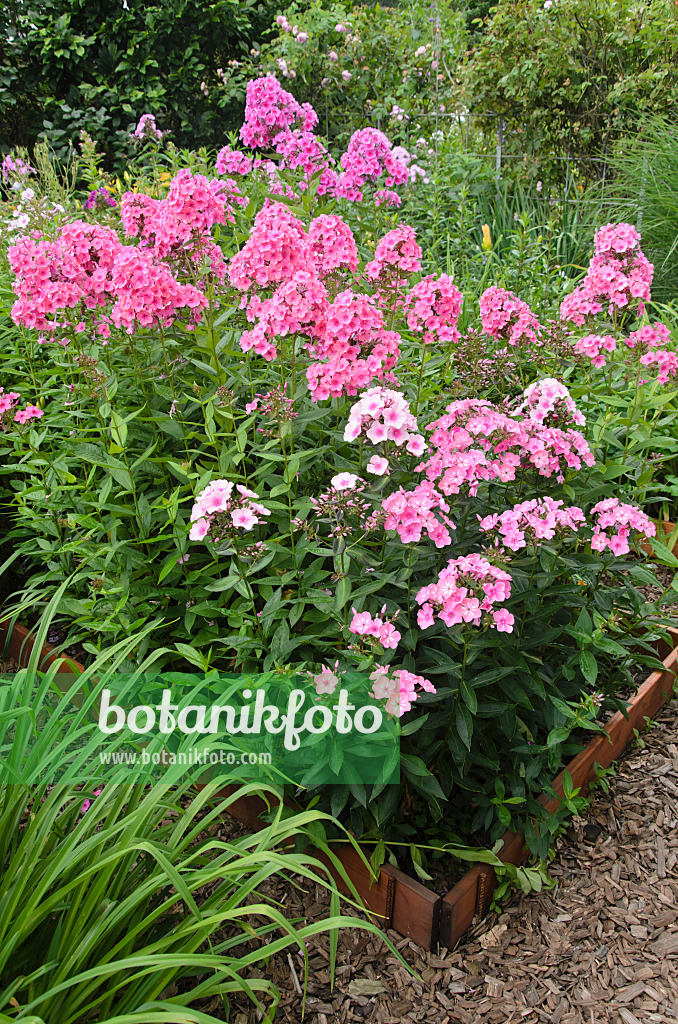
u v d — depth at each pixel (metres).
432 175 6.63
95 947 1.90
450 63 9.55
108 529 2.78
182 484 2.88
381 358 2.68
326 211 4.05
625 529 2.65
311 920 2.37
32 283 2.91
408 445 2.35
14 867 1.89
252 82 4.60
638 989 2.18
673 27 7.96
